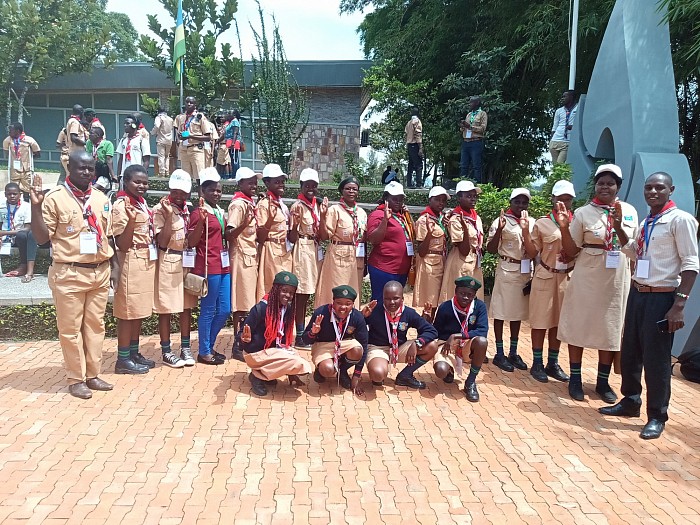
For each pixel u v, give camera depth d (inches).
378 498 139.1
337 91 701.9
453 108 517.0
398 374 216.1
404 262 242.8
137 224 215.0
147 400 195.5
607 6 415.2
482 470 154.5
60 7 710.5
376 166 658.2
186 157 429.1
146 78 739.4
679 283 178.4
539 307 225.8
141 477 145.7
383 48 637.3
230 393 203.0
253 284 242.1
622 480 152.3
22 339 271.1
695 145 430.6
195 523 127.3
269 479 146.0
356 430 176.4
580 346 206.1
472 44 547.8
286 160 505.7
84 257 192.4
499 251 243.4
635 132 295.0
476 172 444.5
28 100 778.8
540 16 468.1
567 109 402.3
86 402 192.7
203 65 568.1
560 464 159.6
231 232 230.8
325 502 136.6
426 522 130.3
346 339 205.9
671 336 180.5
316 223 250.5
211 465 152.3
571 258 215.0
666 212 179.0
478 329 208.1
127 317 216.4
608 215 198.8
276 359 199.9
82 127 434.3
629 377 190.5
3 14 665.6
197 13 593.6
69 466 150.3
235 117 514.3
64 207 189.6
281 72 507.5
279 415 185.6
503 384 223.6
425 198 431.8
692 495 145.9
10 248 342.3
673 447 173.0
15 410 184.9
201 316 231.0
